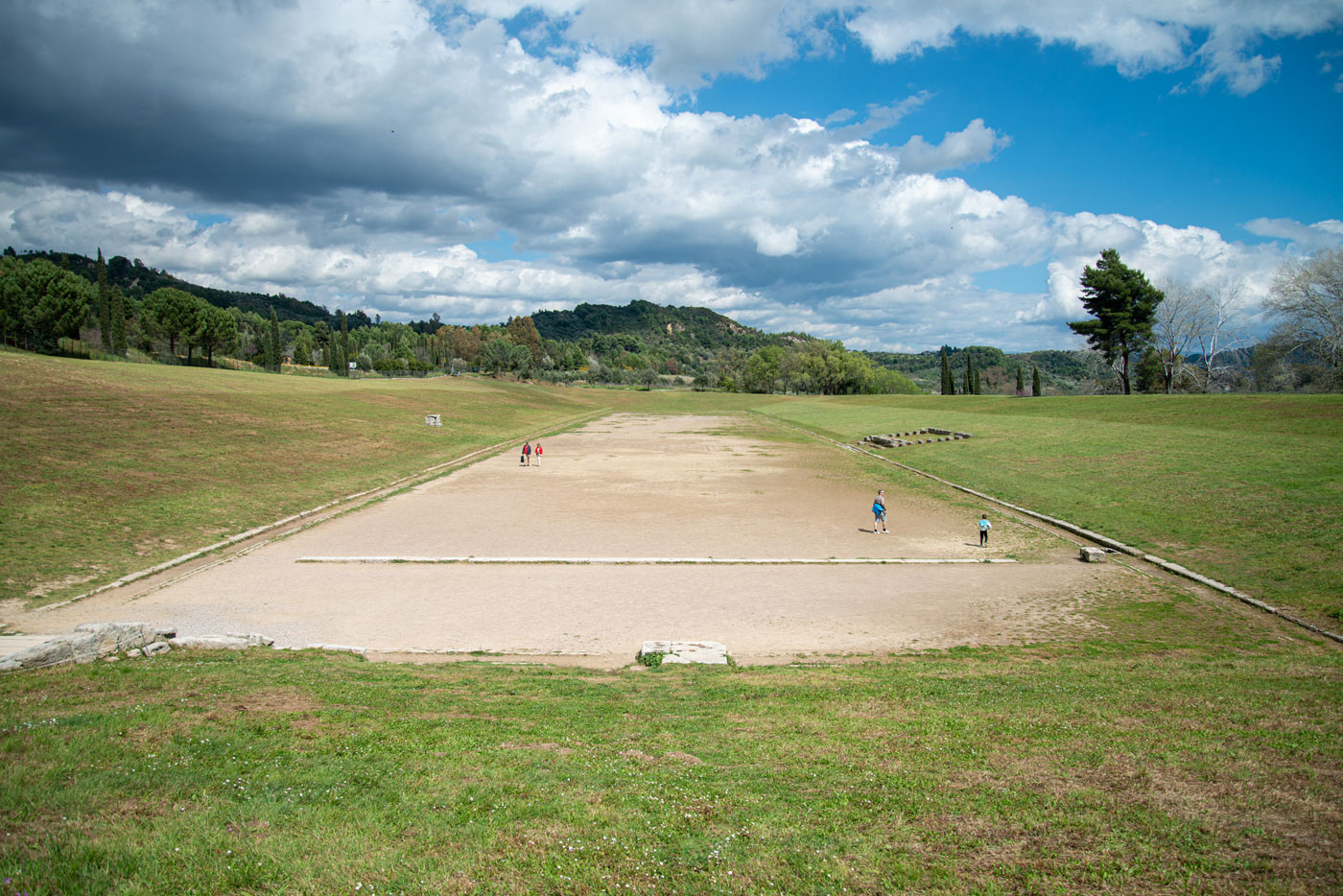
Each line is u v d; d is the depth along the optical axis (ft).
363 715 36.24
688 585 78.95
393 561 88.22
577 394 484.74
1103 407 233.55
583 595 75.10
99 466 114.52
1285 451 124.06
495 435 234.17
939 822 25.34
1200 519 97.81
